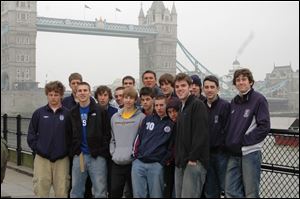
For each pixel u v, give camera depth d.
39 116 6.13
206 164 4.92
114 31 125.94
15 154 11.41
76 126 5.80
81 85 5.79
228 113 5.34
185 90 5.07
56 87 6.06
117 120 5.64
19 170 10.26
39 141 6.07
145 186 5.30
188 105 5.06
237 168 5.16
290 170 6.11
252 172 5.01
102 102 6.41
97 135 5.70
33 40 118.56
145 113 5.79
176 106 5.29
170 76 5.96
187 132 4.98
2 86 117.62
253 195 5.01
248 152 5.03
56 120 6.06
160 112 5.33
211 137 5.37
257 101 5.09
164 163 5.27
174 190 5.41
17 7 117.56
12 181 9.02
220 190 5.46
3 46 119.62
